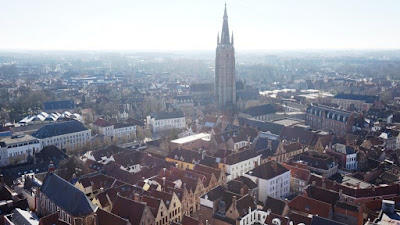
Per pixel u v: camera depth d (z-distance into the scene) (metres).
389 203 108.25
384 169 182.38
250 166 189.50
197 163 184.88
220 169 171.88
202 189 153.75
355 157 194.38
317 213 128.12
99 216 120.62
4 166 197.25
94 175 160.62
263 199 157.00
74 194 132.00
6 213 129.50
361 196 141.25
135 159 194.25
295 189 168.38
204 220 138.62
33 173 175.62
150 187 148.88
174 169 165.62
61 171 176.50
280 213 128.25
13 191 160.38
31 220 117.50
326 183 154.25
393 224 100.94
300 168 168.75
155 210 128.38
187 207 145.12
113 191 143.12
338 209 129.25
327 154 194.88
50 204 139.25
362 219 125.31
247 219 129.50
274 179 158.12
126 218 123.38
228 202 135.38
